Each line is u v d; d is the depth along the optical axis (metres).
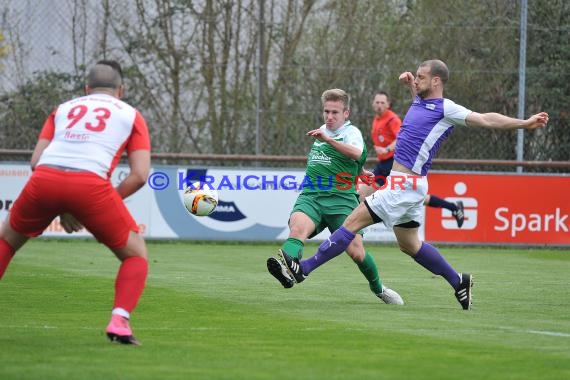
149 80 44.22
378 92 42.12
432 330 19.72
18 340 17.33
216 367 14.87
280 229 43.97
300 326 20.03
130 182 16.70
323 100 25.17
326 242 23.91
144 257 16.95
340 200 25.02
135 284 16.77
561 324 21.19
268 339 18.06
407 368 15.04
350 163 24.98
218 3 43.97
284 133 44.22
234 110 44.16
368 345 17.45
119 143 16.67
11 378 13.68
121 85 17.70
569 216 44.56
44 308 22.58
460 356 16.33
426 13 44.56
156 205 43.44
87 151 16.39
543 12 44.88
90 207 16.28
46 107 44.25
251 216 43.81
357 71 44.44
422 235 44.19
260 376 14.13
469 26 44.56
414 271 34.16
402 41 44.53
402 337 18.58
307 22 44.16
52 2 44.19
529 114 45.19
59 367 14.57
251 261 36.62
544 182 44.41
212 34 44.06
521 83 44.22
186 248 41.69
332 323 20.62
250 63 44.06
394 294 24.92
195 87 44.22
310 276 31.94
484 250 43.56
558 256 41.44
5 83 44.06
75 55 44.38
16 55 44.06
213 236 43.72
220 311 22.55
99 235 16.62
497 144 45.44
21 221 16.70
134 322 20.41
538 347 17.52
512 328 20.28
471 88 44.75
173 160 44.06
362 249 24.62
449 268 23.89
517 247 44.44
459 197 44.16
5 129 44.03
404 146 23.81
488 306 24.78
